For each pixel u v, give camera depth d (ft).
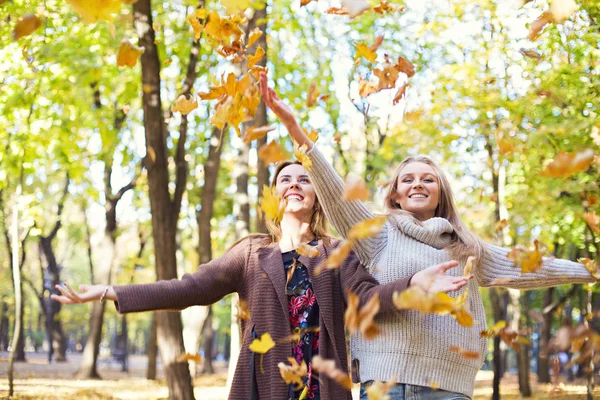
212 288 11.39
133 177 61.72
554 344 6.87
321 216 12.12
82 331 191.11
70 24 33.45
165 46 40.63
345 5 6.70
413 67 9.66
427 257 11.13
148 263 76.54
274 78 45.83
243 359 11.25
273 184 12.21
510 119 28.73
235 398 11.15
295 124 10.62
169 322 30.27
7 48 32.35
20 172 40.78
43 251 96.48
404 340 10.64
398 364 10.59
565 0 7.72
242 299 11.64
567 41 24.08
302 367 8.66
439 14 33.83
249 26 28.78
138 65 39.34
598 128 11.37
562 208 31.45
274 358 10.94
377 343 10.85
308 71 47.73
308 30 45.93
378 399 7.55
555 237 38.04
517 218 34.76
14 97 35.45
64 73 33.04
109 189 62.18
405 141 38.29
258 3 28.55
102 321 67.41
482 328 11.25
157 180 29.99
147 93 29.81
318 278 11.25
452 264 9.55
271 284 11.34
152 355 69.00
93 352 66.49
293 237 11.86
